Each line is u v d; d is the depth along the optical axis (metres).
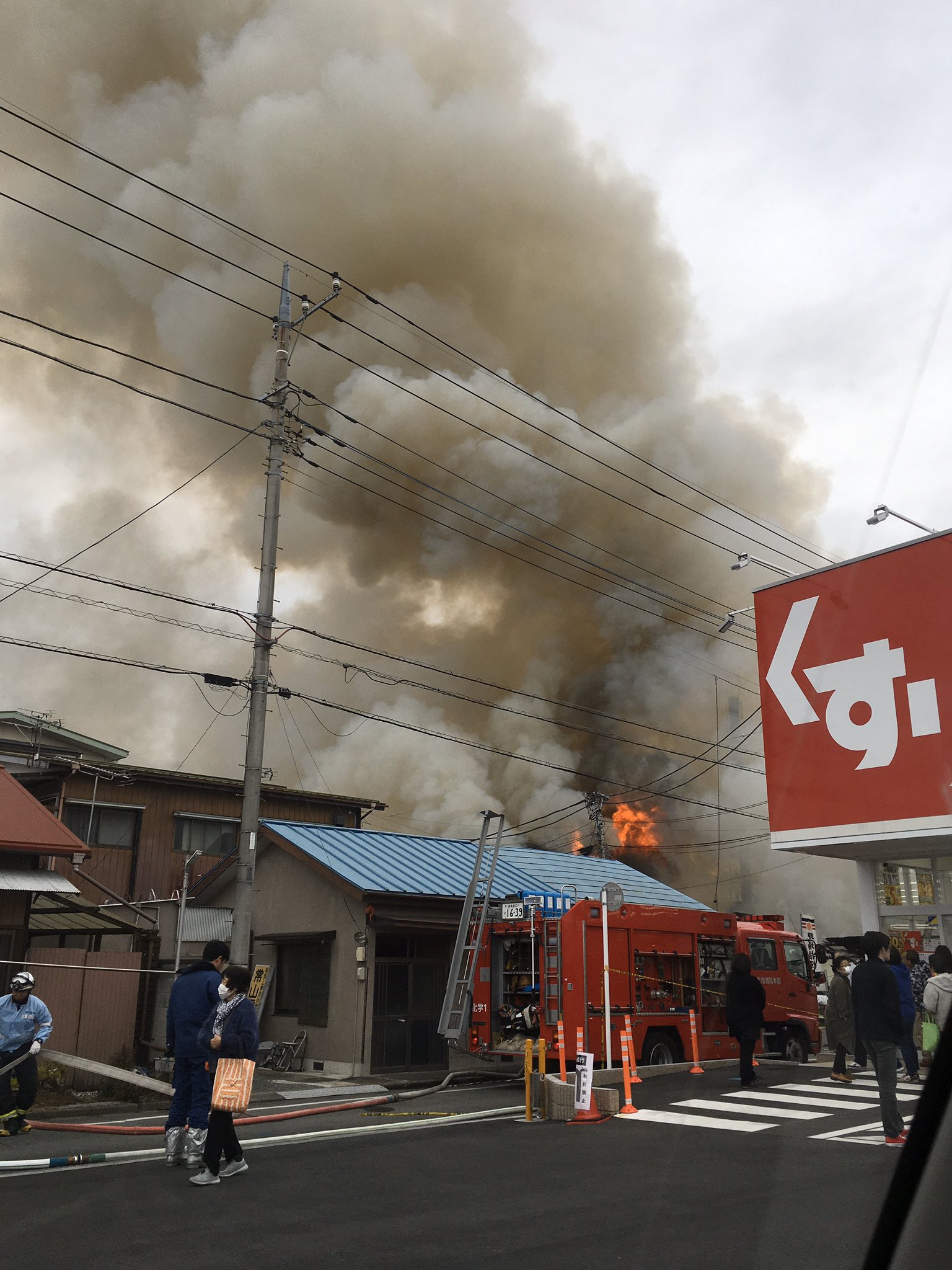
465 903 16.39
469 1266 5.39
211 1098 8.52
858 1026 7.61
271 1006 20.28
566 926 14.70
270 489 18.14
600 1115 10.88
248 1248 5.92
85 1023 15.14
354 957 18.45
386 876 19.34
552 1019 14.51
